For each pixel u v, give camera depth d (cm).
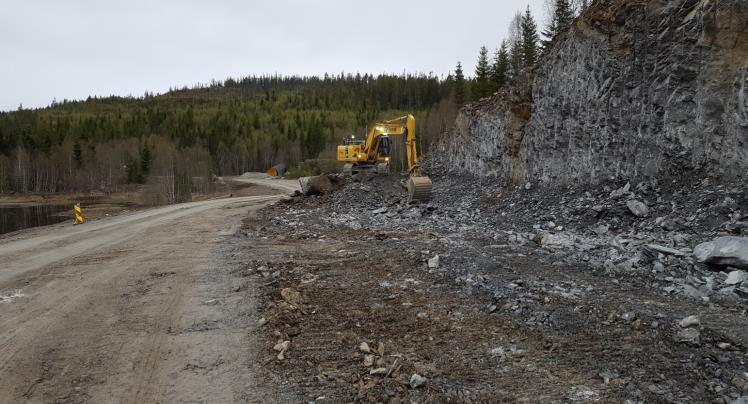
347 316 678
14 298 831
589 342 546
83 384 501
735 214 942
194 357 562
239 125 12150
